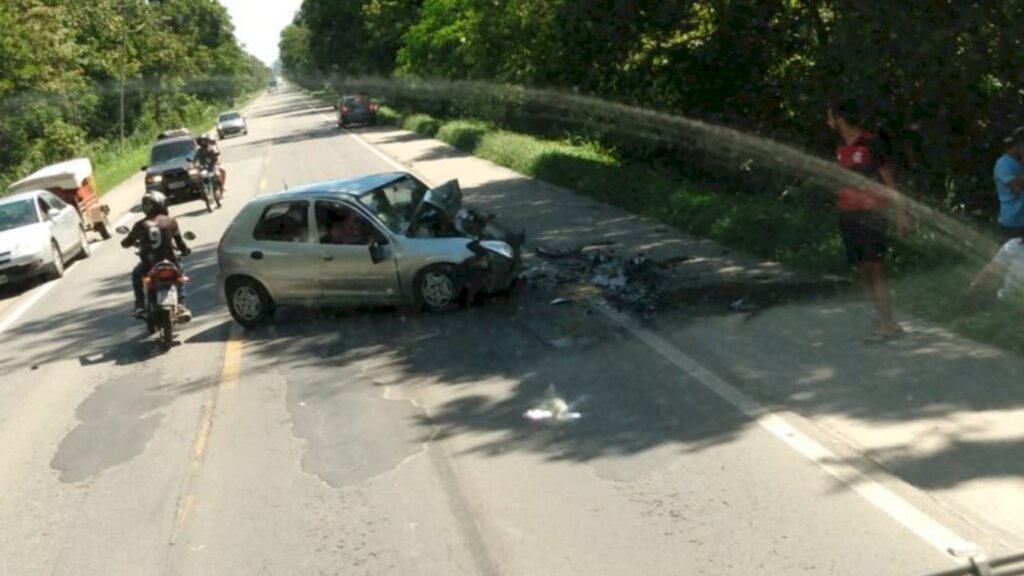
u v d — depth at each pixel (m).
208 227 23.23
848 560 4.90
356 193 11.60
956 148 11.62
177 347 11.55
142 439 8.28
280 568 5.59
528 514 5.86
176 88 68.38
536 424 7.38
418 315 11.36
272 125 73.19
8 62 36.47
